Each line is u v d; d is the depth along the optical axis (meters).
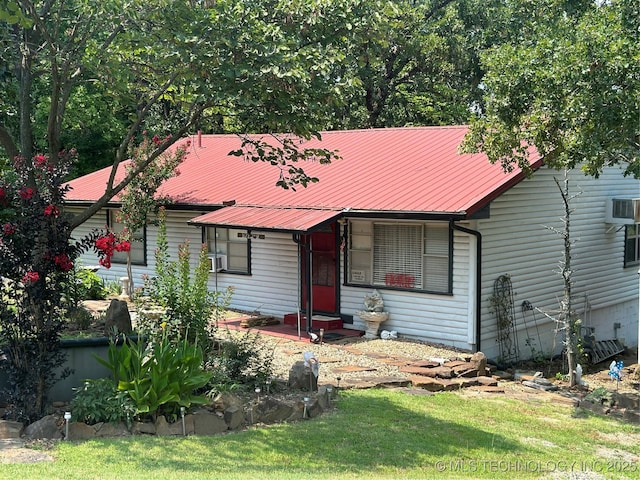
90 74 18.34
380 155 20.22
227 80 11.07
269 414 10.37
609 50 12.70
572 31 15.02
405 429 10.47
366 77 33.16
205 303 12.31
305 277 18.47
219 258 20.16
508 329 16.97
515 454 9.95
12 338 9.55
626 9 14.30
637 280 22.20
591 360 18.89
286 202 18.53
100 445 8.91
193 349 10.23
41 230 9.46
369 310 17.11
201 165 23.80
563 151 13.95
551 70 13.16
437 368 14.22
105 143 32.12
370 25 12.17
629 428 12.06
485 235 16.28
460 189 16.44
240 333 17.08
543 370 16.98
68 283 11.06
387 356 15.07
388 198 16.97
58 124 12.05
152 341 10.87
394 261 17.16
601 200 20.39
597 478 9.25
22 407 9.52
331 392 11.80
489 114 14.36
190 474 7.91
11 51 12.17
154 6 11.64
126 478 7.57
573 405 13.37
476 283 15.96
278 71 10.75
